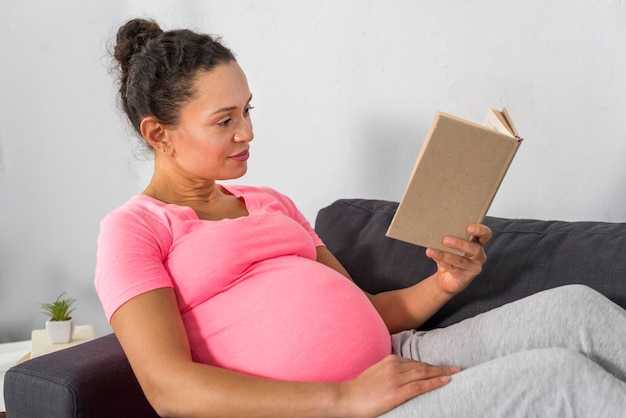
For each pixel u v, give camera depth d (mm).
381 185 2115
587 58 1893
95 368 1394
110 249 1416
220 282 1466
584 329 1278
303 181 2186
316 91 2125
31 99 2385
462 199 1413
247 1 2143
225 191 1719
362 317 1468
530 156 1974
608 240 1586
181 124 1496
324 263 1735
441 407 1221
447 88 2012
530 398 1169
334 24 2076
